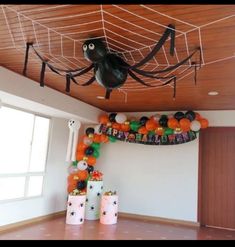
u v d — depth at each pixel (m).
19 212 4.33
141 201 5.31
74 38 2.43
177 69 2.98
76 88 4.07
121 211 5.43
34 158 4.77
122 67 2.33
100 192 5.07
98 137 5.32
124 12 1.97
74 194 4.64
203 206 4.98
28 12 2.03
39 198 4.79
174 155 5.20
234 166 4.88
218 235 4.26
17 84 3.50
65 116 5.02
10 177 4.27
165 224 4.83
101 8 1.94
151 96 4.29
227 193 4.86
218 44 2.39
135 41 2.40
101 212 4.73
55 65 3.10
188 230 4.48
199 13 1.92
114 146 5.73
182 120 4.67
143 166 5.41
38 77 3.66
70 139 4.94
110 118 5.29
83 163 5.12
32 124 4.70
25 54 2.80
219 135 5.06
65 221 4.70
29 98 3.70
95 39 2.39
